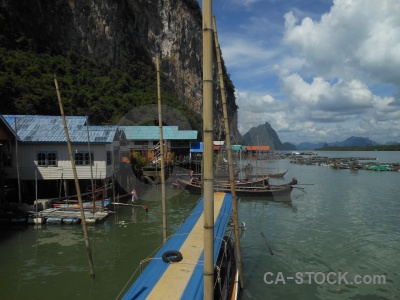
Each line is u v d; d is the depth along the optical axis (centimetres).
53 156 2498
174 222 2227
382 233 2027
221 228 1281
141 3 8800
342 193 3606
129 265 1457
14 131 2317
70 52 6172
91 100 5053
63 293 1195
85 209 2255
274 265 1520
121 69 7512
